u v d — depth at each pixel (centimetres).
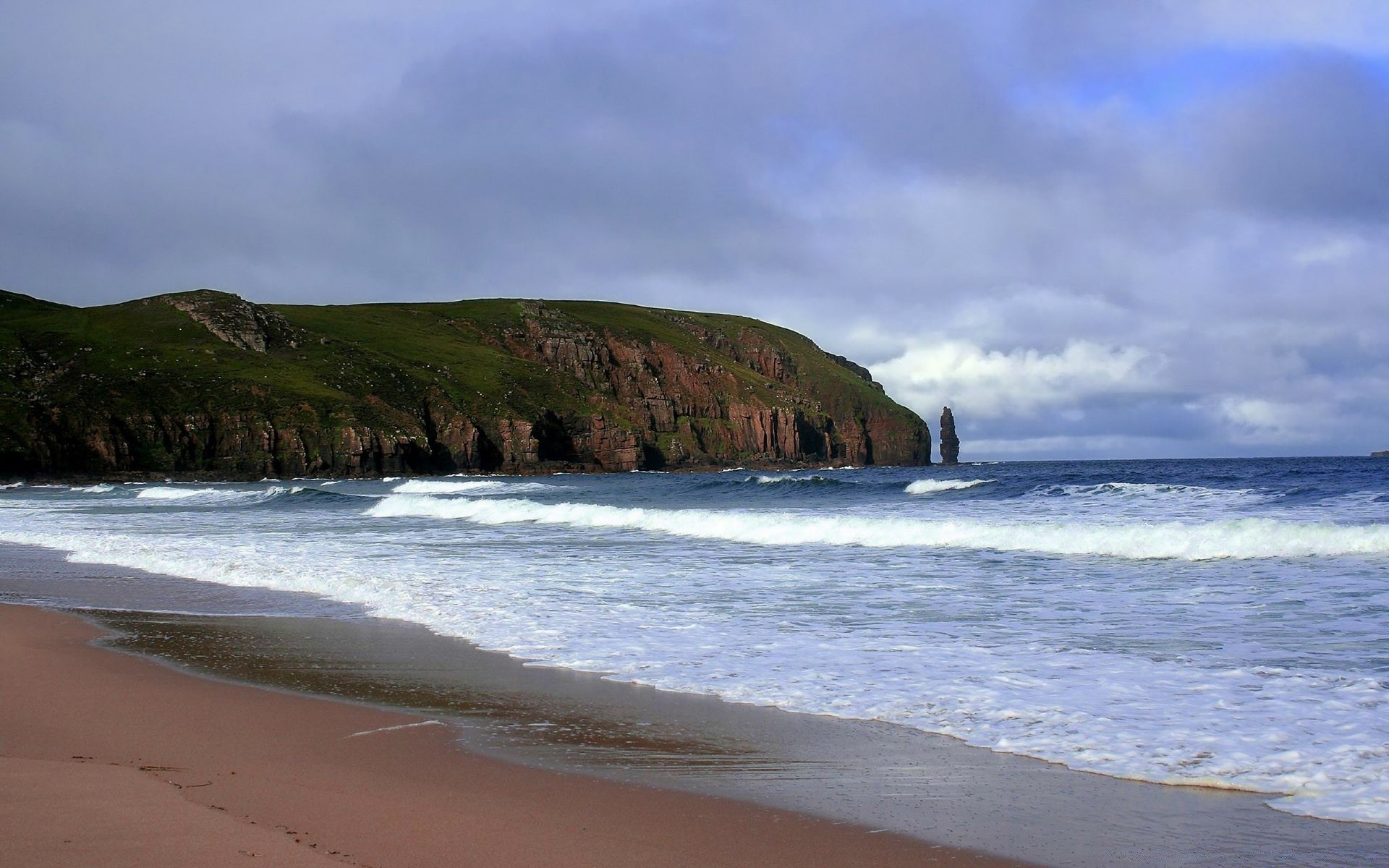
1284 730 719
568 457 15588
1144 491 3381
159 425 11738
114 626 1278
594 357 18638
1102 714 777
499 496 5353
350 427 12375
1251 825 549
